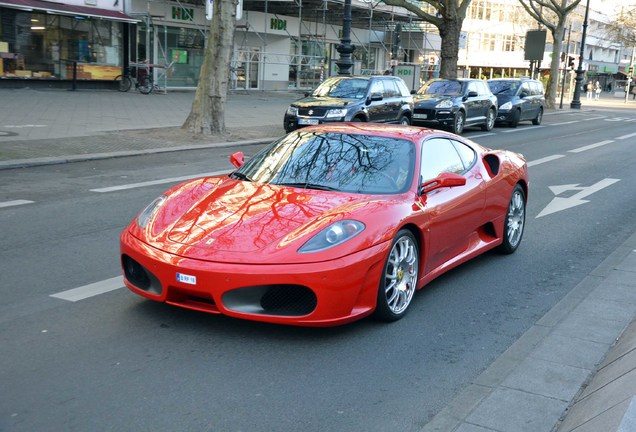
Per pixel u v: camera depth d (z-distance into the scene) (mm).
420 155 5230
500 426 3248
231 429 3193
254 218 4391
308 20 39594
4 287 5141
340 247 4125
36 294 5000
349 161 5160
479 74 74000
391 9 39219
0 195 8688
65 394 3467
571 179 12195
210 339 4254
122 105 22219
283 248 4070
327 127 5730
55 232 6934
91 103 22047
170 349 4082
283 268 3973
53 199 8578
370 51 45594
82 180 10016
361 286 4211
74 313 4629
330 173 5051
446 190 5348
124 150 13000
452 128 20031
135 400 3436
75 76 26734
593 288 5645
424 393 3686
